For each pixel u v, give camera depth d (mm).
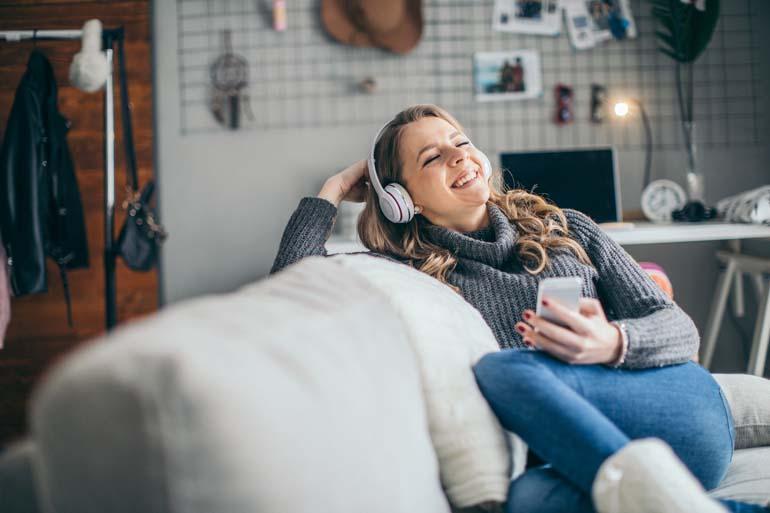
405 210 1435
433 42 3156
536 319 974
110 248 2295
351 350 664
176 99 3189
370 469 600
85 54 2117
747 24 3162
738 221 2682
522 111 3154
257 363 528
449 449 884
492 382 909
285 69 3174
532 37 3154
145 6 3168
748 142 3182
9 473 680
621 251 1391
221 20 3176
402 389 734
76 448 474
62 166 2574
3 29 3174
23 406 3160
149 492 467
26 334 3174
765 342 2467
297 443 519
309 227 1471
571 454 802
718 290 2898
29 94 2391
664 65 3152
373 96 3164
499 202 1517
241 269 3197
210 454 469
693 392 1023
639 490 724
